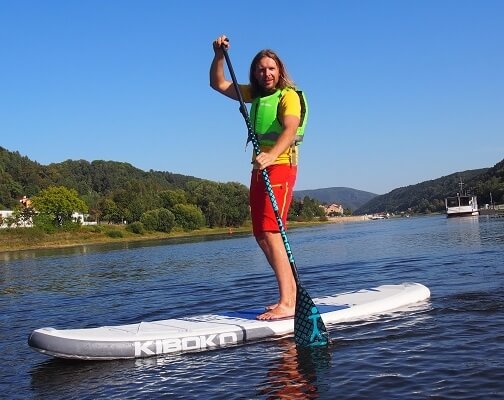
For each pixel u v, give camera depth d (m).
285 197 5.65
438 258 15.16
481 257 14.12
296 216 132.12
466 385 3.96
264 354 5.08
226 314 6.31
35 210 82.81
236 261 20.83
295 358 4.89
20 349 6.45
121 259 28.42
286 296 5.89
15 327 8.34
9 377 5.15
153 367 4.99
